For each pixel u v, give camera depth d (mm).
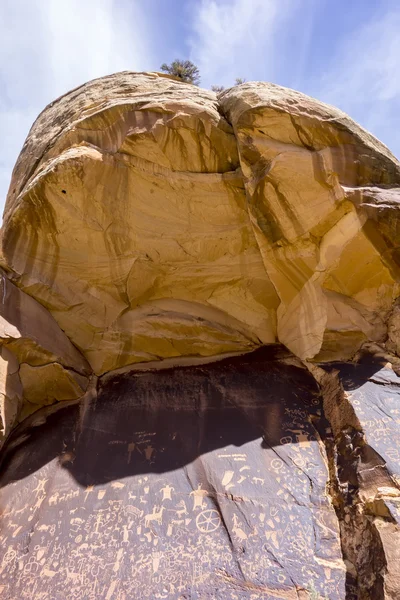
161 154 5754
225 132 5738
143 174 5758
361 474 4145
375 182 5395
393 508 3637
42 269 5945
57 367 5703
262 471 4508
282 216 5586
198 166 5871
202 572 3730
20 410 5723
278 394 5422
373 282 5582
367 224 5133
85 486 4688
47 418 5746
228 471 4551
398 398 4754
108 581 3781
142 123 5684
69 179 5586
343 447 4508
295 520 4012
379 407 4688
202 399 5555
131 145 5684
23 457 5238
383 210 5055
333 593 3443
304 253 5723
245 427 5051
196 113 5641
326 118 5414
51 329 5895
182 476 4594
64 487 4730
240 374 5867
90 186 5672
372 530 3623
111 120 5836
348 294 5758
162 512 4258
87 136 5938
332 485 4273
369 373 5117
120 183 5762
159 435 5145
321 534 3879
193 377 5965
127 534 4117
